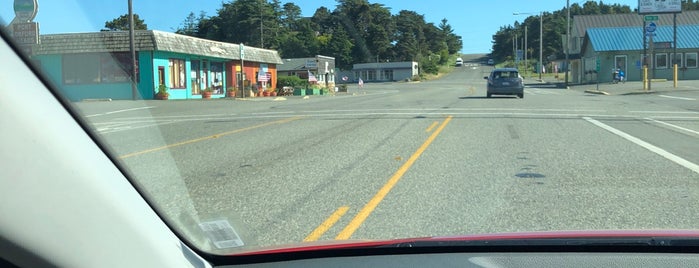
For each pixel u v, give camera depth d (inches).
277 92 1812.3
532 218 228.5
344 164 364.5
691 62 2123.5
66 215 85.5
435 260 126.0
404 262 125.2
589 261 124.7
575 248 130.4
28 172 81.4
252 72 1808.6
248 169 347.6
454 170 340.2
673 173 326.3
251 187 293.4
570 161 369.4
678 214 234.4
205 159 385.7
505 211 240.4
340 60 2322.8
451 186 293.9
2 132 79.4
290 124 637.3
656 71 2138.3
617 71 2001.7
